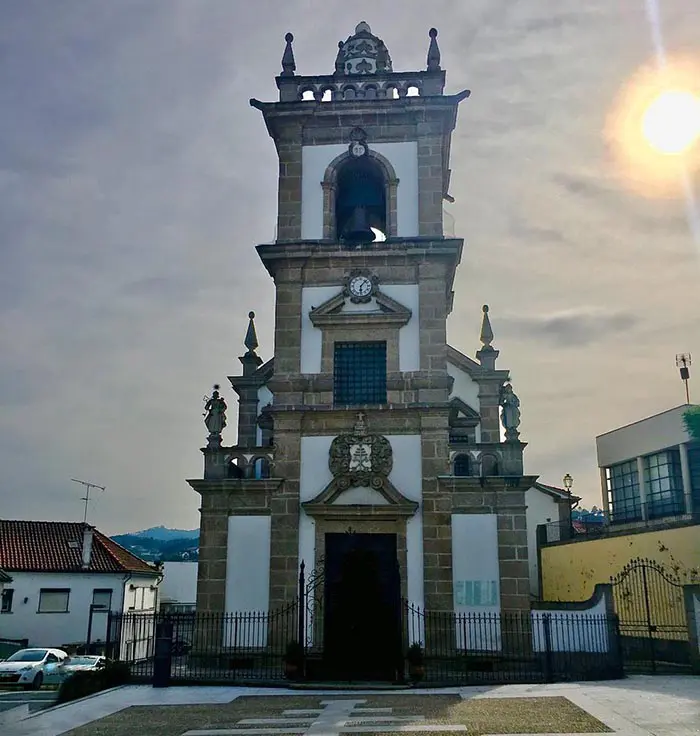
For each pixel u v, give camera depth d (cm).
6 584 4566
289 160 2739
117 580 4728
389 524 2403
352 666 2303
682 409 3478
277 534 2417
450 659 2278
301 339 2578
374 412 2491
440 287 2583
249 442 2947
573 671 2222
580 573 3797
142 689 2042
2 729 1517
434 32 2798
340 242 2617
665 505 3594
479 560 2353
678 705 1617
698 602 2339
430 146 2705
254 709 1708
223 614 2362
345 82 2780
